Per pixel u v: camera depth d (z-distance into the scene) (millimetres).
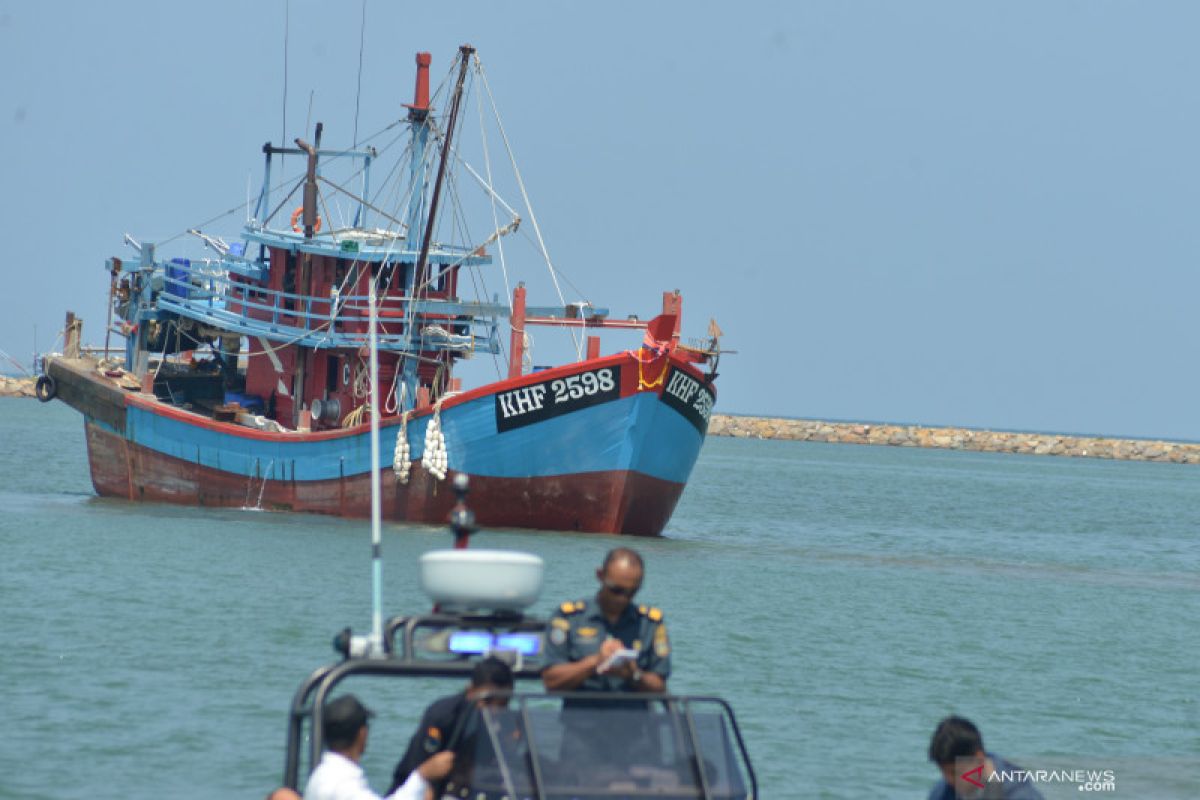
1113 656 91188
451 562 33875
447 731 35031
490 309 133875
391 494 132750
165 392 163500
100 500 153250
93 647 75438
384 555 113312
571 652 34594
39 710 62000
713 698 34844
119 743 57500
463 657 34844
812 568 130375
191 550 113562
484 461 128375
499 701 33594
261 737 59125
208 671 70875
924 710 70812
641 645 35156
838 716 68062
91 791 51500
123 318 160625
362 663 34062
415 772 33750
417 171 140875
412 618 34719
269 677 70125
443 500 130625
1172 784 59125
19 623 81312
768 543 155375
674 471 133250
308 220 141125
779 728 64875
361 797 34281
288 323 143875
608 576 34500
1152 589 133125
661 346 124812
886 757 60656
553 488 129000
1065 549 176250
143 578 99125
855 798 54562
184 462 146625
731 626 92500
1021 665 85688
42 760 54844
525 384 126625
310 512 138000
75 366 158000
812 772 57812
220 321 143750
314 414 141750
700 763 33688
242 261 151375
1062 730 68750
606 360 125250
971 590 122312
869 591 116188
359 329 138625
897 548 161875
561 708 34188
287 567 106250
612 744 33750
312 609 89375
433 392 134750
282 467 138750
